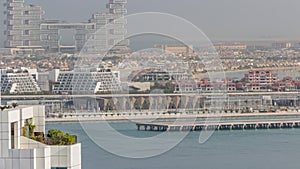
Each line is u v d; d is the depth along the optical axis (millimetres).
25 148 108625
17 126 109875
